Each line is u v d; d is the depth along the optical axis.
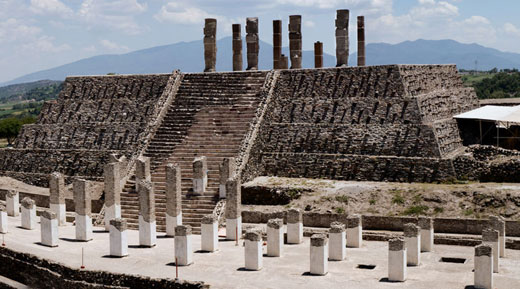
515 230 60.34
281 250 57.94
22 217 70.69
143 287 51.38
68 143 91.62
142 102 90.00
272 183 74.62
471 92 98.94
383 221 64.19
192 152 78.38
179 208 66.31
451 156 74.00
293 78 85.19
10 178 91.25
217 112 83.62
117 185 68.81
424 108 77.31
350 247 60.41
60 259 57.34
